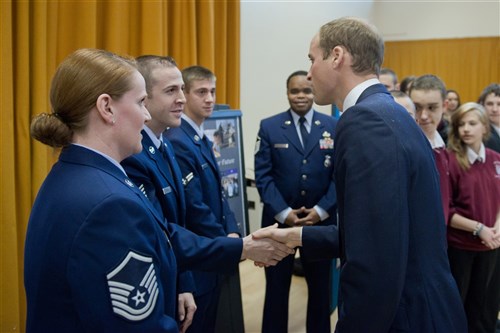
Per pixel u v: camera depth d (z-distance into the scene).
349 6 5.84
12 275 2.28
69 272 0.80
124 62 0.94
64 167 0.89
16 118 2.30
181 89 1.57
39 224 0.86
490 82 6.72
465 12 6.68
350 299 0.99
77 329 0.83
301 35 4.76
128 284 0.82
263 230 1.47
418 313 1.02
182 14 3.10
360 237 0.97
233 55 3.60
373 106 1.04
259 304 3.18
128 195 0.87
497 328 2.68
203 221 1.81
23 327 2.45
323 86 1.20
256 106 4.30
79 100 0.89
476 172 2.19
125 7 2.75
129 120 0.93
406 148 1.01
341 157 1.05
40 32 2.32
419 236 1.03
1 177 2.22
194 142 1.93
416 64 7.02
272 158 2.61
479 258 2.25
